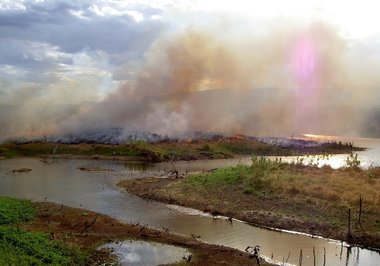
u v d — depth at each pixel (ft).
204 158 395.75
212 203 173.06
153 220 155.43
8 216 143.33
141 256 112.57
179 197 186.19
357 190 169.89
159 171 290.35
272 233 139.74
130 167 314.14
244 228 145.48
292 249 122.72
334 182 185.98
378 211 145.28
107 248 118.52
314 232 137.18
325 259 114.11
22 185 229.04
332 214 147.95
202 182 208.13
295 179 191.93
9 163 333.01
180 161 370.12
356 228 134.51
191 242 124.47
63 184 232.53
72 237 127.54
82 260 106.93
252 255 114.01
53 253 105.50
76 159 364.99
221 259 110.93
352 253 119.96
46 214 156.15
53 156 377.50
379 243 124.47
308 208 156.46
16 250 100.58
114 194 204.03
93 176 263.29
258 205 166.09
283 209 158.71
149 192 199.82
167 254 114.62
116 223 145.38
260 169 216.95
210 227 146.41
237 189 189.37
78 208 169.58
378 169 231.50
